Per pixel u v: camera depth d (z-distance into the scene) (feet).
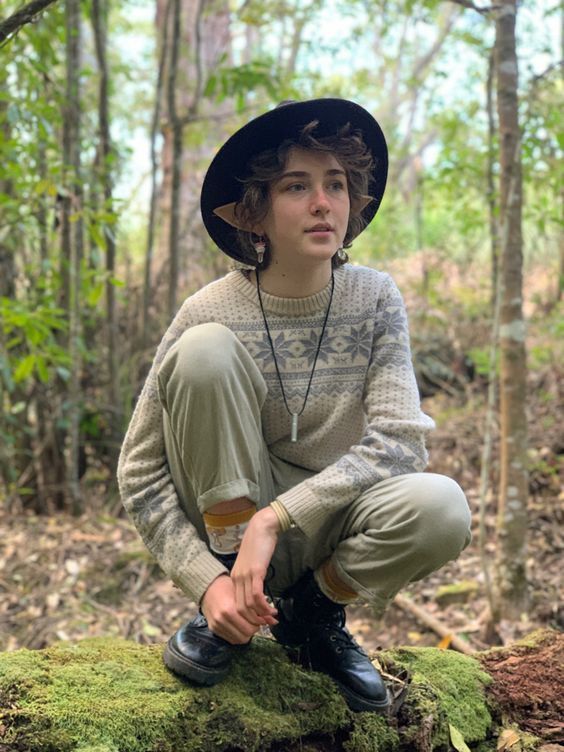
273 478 5.54
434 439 15.75
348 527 5.12
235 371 4.90
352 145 5.08
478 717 5.97
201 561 4.96
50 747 4.73
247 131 5.09
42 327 11.83
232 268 5.67
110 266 14.94
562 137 11.73
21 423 15.05
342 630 5.71
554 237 20.84
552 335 17.98
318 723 5.31
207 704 5.22
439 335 20.34
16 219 12.32
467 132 17.78
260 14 16.20
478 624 10.12
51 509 15.01
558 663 6.69
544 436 14.82
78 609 11.17
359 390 5.37
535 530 12.26
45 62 12.27
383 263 24.35
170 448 5.18
